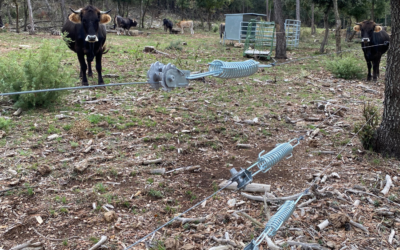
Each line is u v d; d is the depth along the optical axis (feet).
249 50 52.80
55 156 16.15
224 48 61.11
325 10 58.59
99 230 11.21
